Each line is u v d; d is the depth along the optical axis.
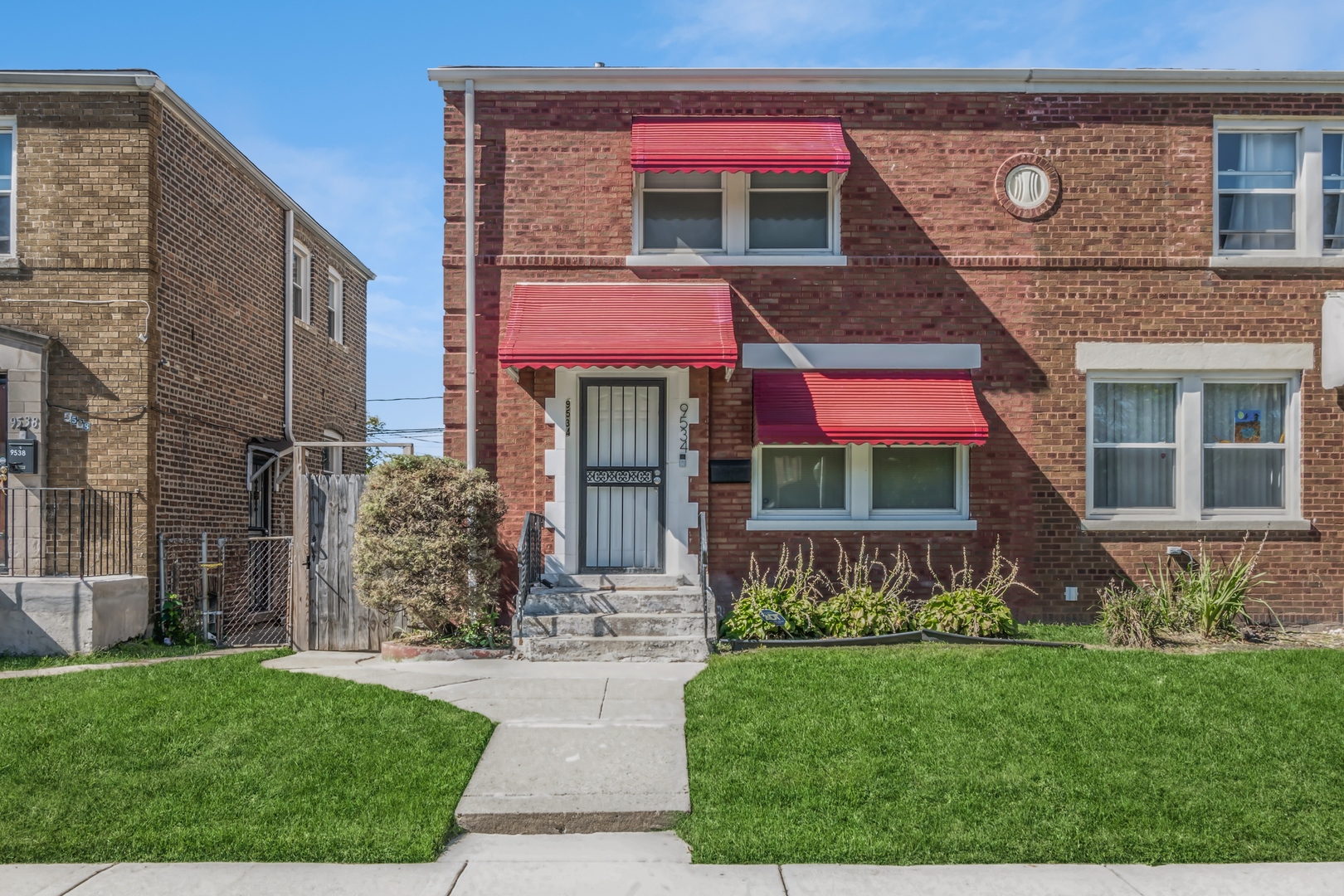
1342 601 11.54
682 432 11.17
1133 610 9.95
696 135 11.23
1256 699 7.51
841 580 11.25
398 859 5.27
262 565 15.10
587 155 11.55
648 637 9.53
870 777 6.12
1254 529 11.54
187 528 12.61
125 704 7.51
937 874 5.16
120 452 11.55
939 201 11.58
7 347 11.27
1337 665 8.48
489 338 11.43
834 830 5.54
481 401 11.38
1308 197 11.73
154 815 5.64
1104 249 11.57
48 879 5.01
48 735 6.79
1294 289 11.63
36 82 11.52
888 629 10.10
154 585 11.62
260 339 15.27
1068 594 11.43
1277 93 11.68
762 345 11.38
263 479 15.58
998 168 11.59
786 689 7.77
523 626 9.71
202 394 13.11
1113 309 11.57
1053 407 11.52
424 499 9.77
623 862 5.32
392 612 9.97
